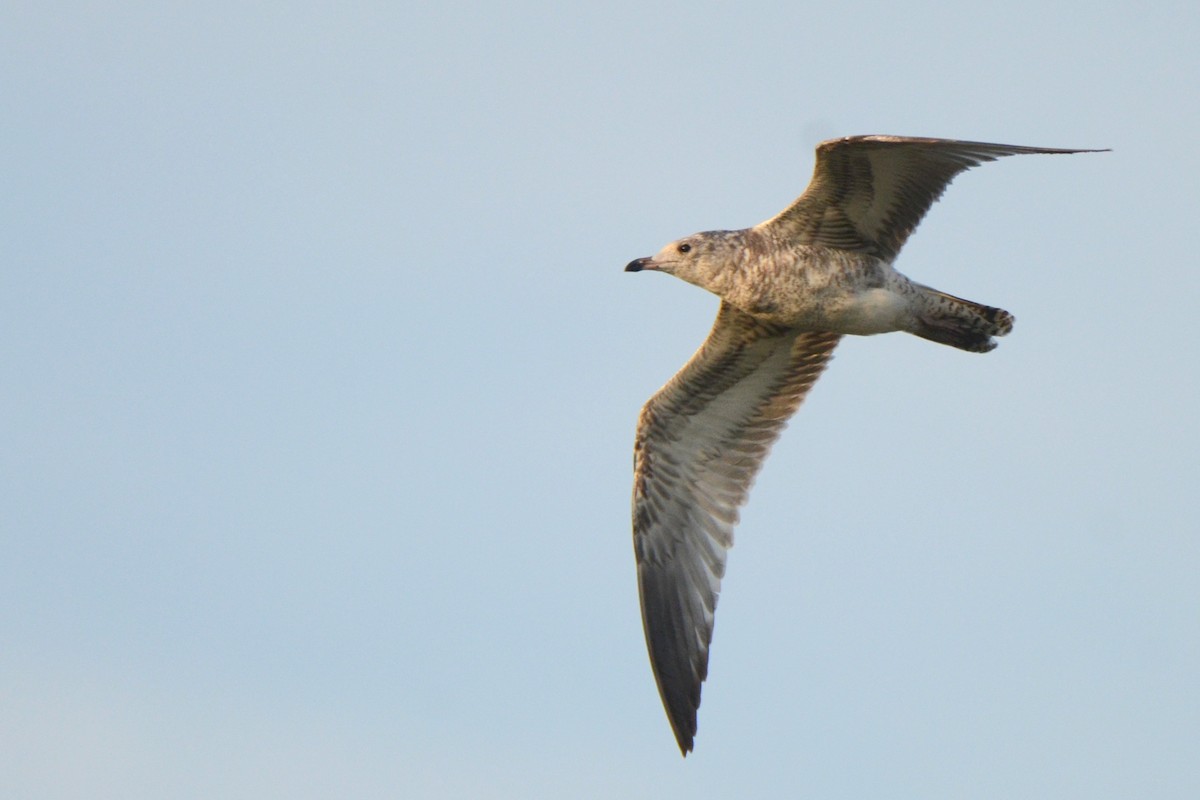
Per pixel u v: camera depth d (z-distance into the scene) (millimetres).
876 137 12867
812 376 15305
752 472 15375
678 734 14977
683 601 15336
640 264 14641
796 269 14102
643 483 15523
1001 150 12570
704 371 15125
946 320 14312
